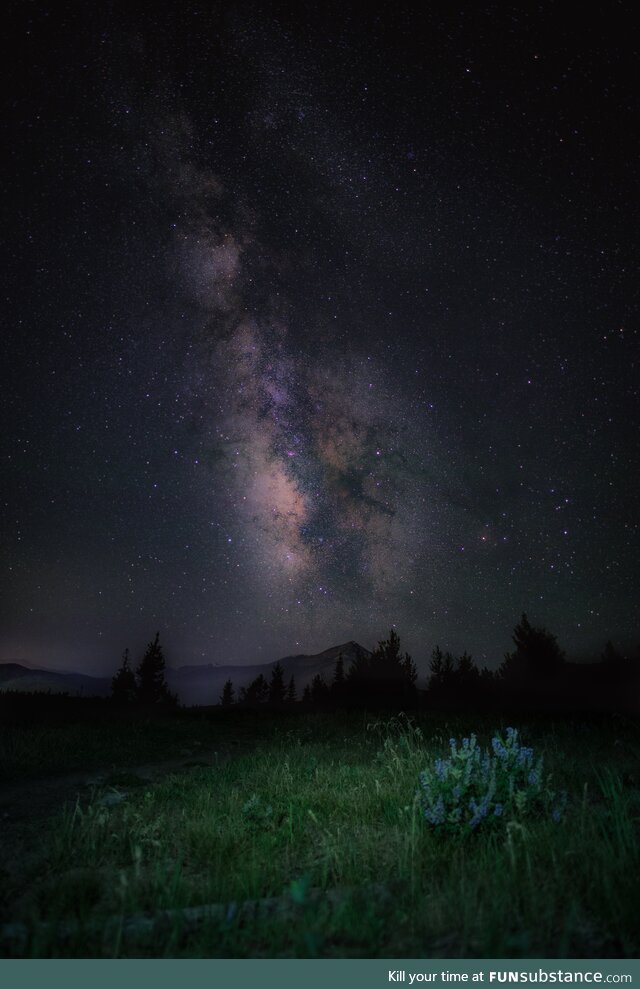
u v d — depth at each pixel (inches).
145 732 510.3
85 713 660.1
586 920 106.9
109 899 130.7
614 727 403.9
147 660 1390.3
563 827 147.0
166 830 183.2
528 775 170.2
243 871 140.2
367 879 128.6
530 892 114.4
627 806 166.6
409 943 102.8
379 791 210.4
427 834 153.8
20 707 669.3
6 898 133.5
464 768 169.8
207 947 103.3
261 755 351.6
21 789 283.0
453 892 116.7
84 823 184.2
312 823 185.5
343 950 101.8
